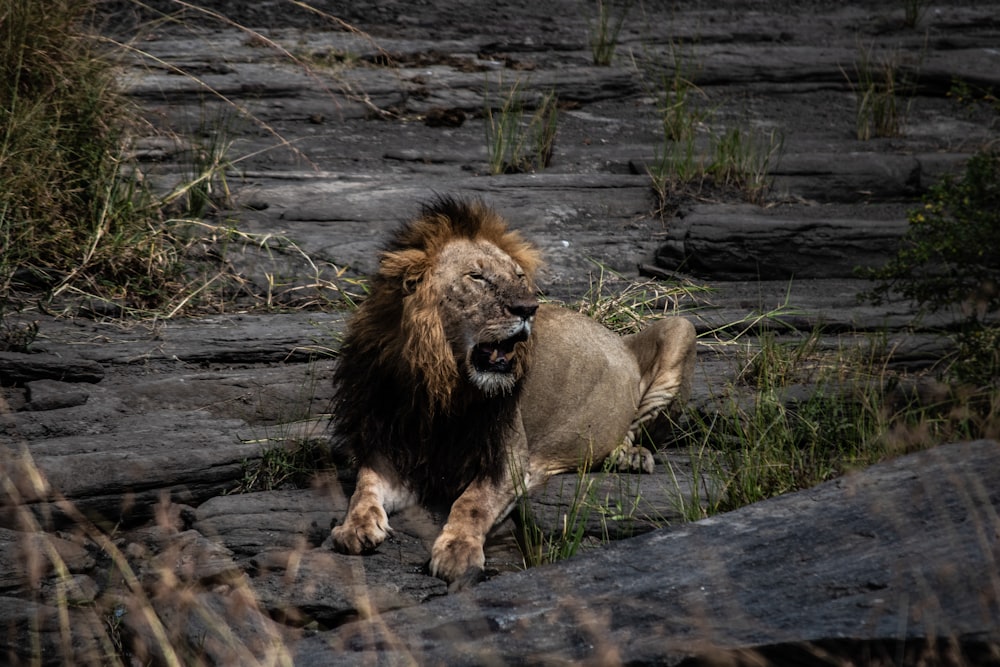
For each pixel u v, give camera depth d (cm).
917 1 2288
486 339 822
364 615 709
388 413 868
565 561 697
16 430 902
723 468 948
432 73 1806
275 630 682
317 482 881
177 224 1274
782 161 1518
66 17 1346
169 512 850
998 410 956
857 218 1403
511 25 2058
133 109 1416
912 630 579
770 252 1327
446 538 796
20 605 714
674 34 2030
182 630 677
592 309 1194
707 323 1197
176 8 1925
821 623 595
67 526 823
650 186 1480
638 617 622
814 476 884
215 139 1466
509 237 873
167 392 991
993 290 1048
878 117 1697
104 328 1109
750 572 661
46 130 1238
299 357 1091
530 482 910
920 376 1122
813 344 1152
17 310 1109
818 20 2144
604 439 975
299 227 1327
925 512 709
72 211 1241
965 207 1063
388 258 841
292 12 2005
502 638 614
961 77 1838
